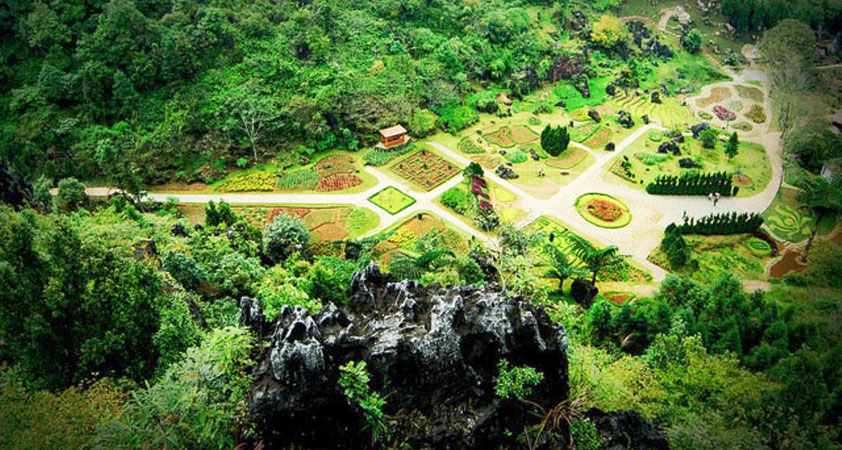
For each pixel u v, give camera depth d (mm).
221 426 37375
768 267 110125
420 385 39562
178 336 48781
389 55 158250
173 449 36594
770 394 52406
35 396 39719
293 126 135875
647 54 198875
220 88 135500
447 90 154500
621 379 52906
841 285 101688
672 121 164375
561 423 42531
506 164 139750
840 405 53688
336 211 119500
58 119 128125
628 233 117812
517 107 164500
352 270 88312
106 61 132125
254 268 79812
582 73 181000
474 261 86938
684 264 108312
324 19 156750
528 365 42156
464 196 124375
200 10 144000
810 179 132375
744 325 80500
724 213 125500
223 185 125688
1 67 132500
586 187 132625
